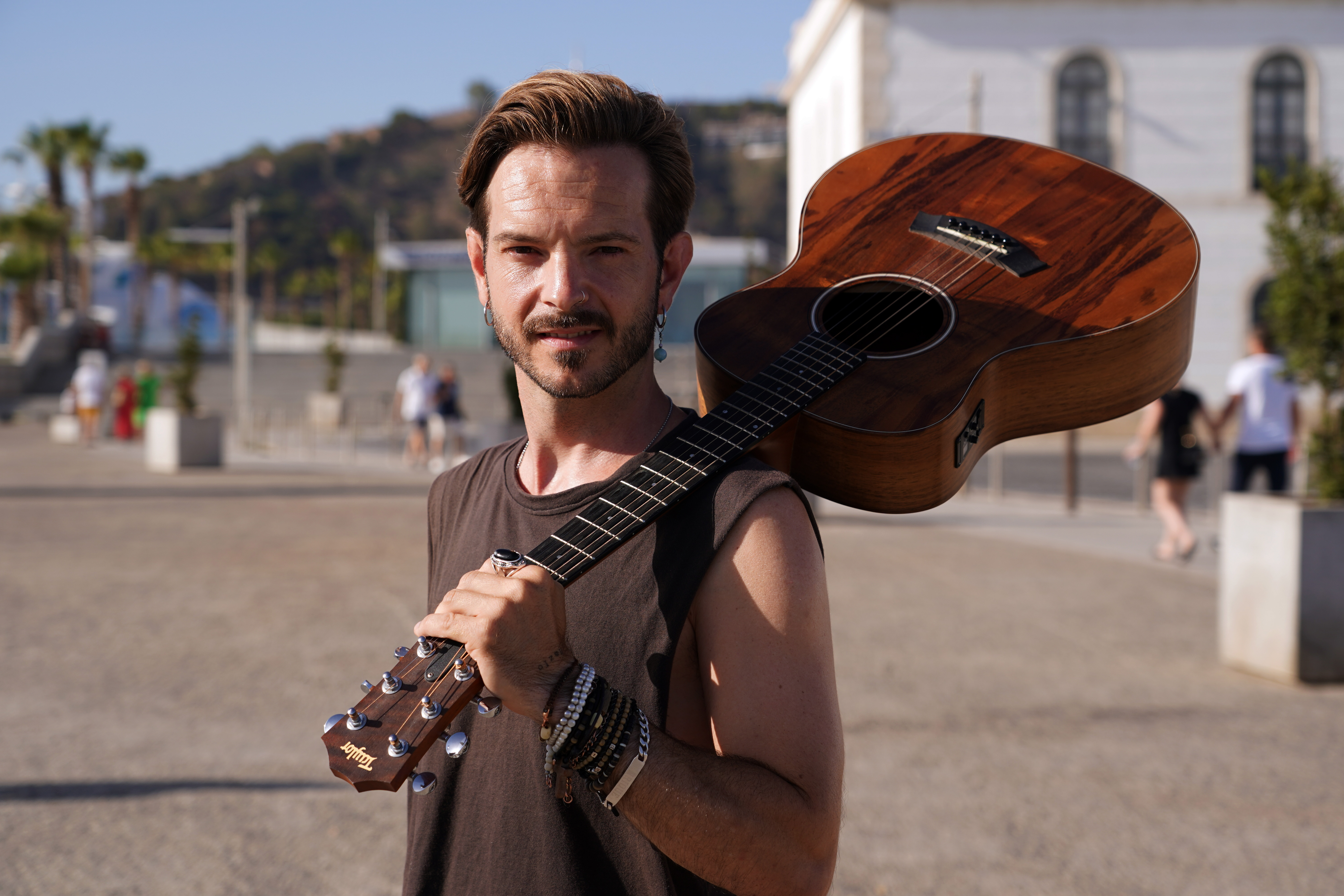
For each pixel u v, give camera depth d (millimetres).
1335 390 6406
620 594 1237
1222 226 28344
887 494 1397
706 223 142875
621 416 1352
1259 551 6125
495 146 1271
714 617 1209
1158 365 1594
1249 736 5035
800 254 1716
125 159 67750
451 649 1151
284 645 6500
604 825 1274
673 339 46125
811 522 1260
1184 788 4391
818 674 1203
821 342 1480
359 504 13617
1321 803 4238
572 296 1229
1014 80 28141
